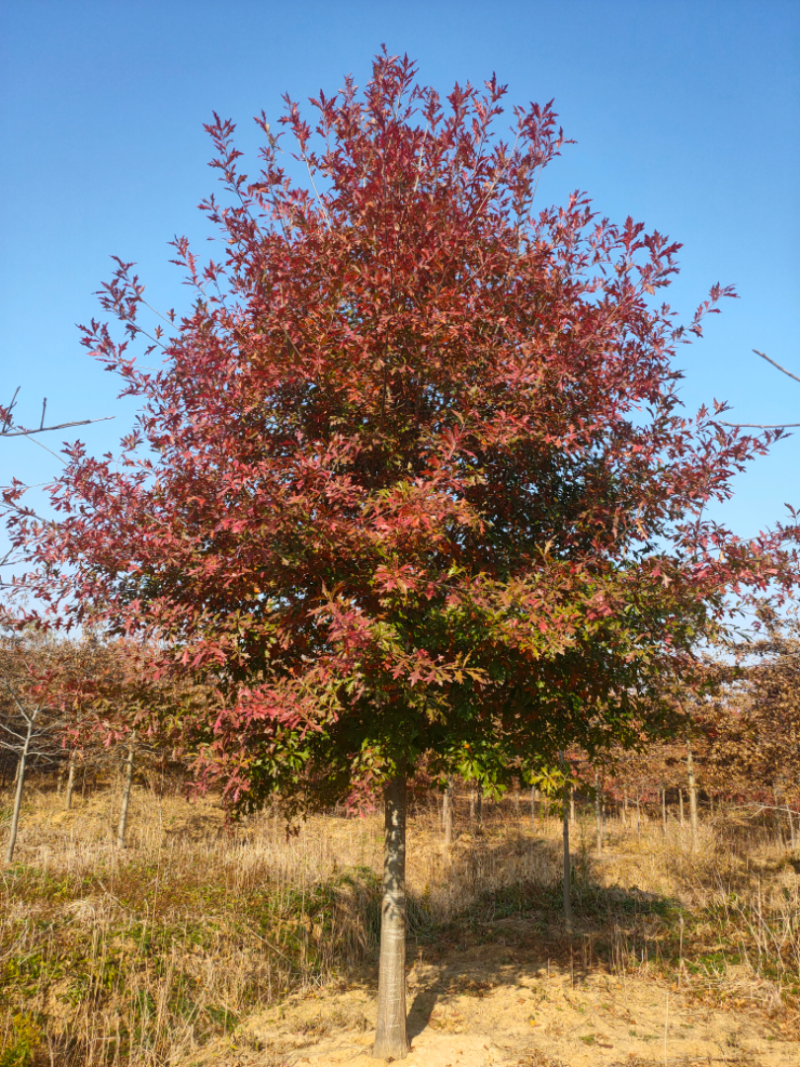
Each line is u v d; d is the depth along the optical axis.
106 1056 5.26
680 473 4.98
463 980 7.22
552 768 5.13
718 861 12.38
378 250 5.02
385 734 4.67
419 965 7.80
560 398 4.95
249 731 4.59
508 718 5.23
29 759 18.00
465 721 5.04
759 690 9.98
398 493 4.23
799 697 9.45
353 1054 5.34
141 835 12.98
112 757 12.32
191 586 4.78
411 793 6.33
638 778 16.34
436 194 5.30
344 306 5.36
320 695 4.40
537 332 5.04
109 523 4.70
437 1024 6.02
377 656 4.05
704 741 10.60
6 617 4.72
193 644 4.47
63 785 17.95
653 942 8.39
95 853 10.19
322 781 5.85
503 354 4.97
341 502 4.61
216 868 9.85
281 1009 6.41
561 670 5.04
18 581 4.63
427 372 5.05
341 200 5.38
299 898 8.98
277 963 7.33
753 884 10.90
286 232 5.41
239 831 13.52
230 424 4.98
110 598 4.92
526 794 22.94
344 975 7.43
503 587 4.64
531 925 9.42
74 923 7.00
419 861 12.93
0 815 14.62
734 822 16.27
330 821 15.84
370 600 4.78
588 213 5.14
